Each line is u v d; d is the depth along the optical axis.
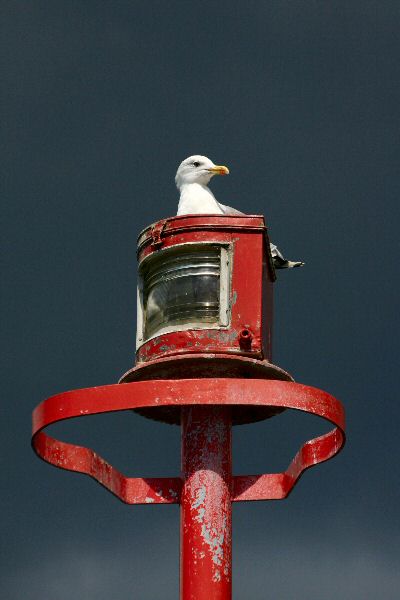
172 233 17.28
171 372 16.94
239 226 17.12
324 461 16.53
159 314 17.33
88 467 16.78
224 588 16.09
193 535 16.33
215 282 17.14
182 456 16.94
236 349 16.66
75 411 15.92
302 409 15.93
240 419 17.55
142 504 16.91
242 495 16.89
